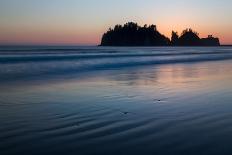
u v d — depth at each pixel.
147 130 5.46
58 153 4.34
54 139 4.93
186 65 23.92
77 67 20.22
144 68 20.91
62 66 20.19
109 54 36.25
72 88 10.95
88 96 9.20
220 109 7.30
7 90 10.38
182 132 5.34
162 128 5.59
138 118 6.36
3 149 4.47
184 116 6.55
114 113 6.84
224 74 16.25
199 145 4.64
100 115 6.64
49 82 12.80
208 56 39.41
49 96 9.18
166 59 31.11
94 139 4.94
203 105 7.79
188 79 13.81
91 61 24.38
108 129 5.52
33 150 4.45
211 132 5.33
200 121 6.12
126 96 9.19
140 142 4.79
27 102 8.14
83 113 6.82
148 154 4.29
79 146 4.61
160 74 16.41
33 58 23.48
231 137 5.05
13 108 7.34
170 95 9.36
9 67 18.28
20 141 4.82
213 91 10.16
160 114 6.75
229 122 6.05
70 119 6.26
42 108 7.36
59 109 7.25
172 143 4.74
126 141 4.84
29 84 12.11
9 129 5.48
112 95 9.38
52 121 6.08
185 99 8.66
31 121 6.07
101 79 13.97
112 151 4.41
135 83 12.38
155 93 9.76
